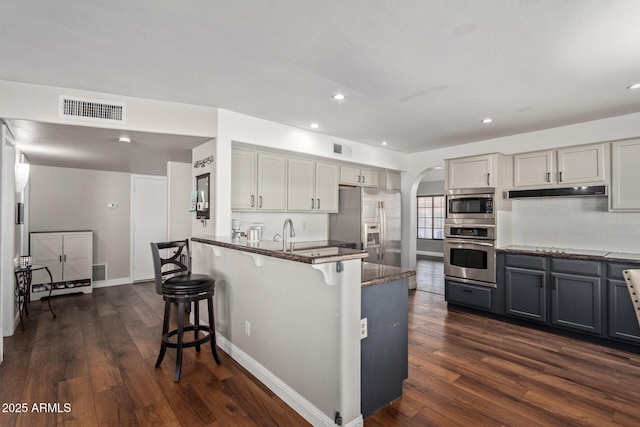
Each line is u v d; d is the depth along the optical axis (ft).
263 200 12.69
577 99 9.55
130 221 19.06
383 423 6.29
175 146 12.06
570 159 11.70
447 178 14.39
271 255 6.64
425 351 9.60
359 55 7.07
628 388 7.58
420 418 6.45
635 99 9.52
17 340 10.25
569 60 7.18
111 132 9.86
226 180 10.80
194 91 9.20
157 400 7.00
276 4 5.33
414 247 18.11
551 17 5.60
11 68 7.68
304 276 6.68
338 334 5.87
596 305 10.32
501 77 8.09
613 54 6.89
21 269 11.78
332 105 10.27
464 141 14.92
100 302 14.83
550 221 13.05
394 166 17.19
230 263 9.46
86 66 7.61
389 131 13.24
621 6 5.26
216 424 6.24
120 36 6.32
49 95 8.72
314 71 7.88
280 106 10.42
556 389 7.52
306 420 6.43
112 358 9.00
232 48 6.80
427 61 7.30
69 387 7.47
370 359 6.53
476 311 13.62
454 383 7.77
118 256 18.66
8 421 6.23
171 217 15.66
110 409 6.65
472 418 6.44
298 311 6.83
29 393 7.22
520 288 12.07
